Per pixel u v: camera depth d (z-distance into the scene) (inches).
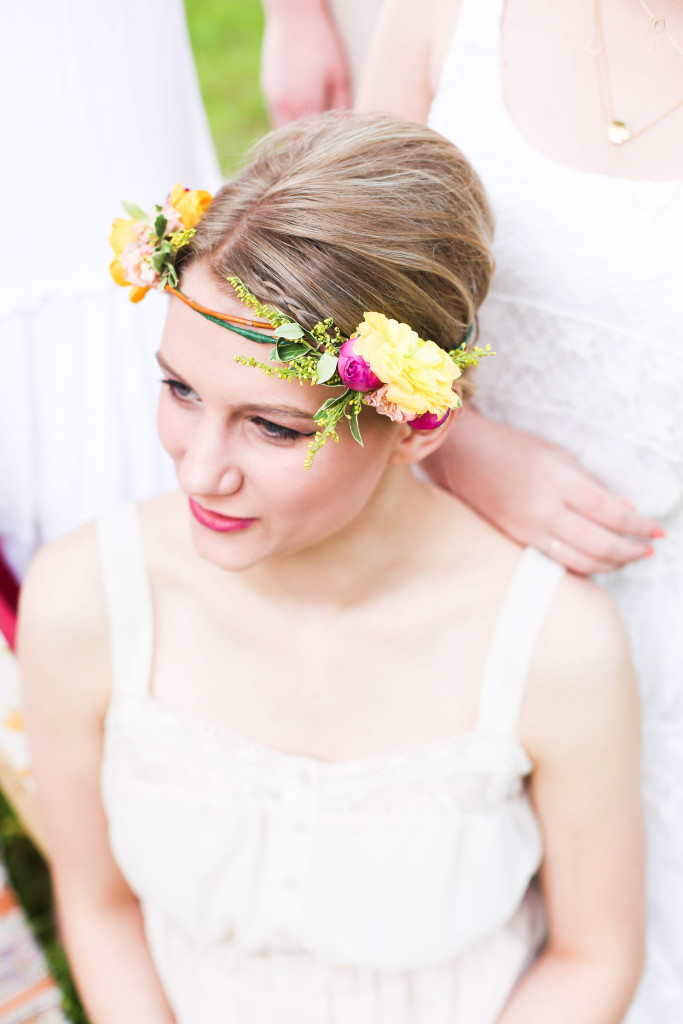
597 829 48.4
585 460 51.9
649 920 62.1
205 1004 51.5
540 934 54.2
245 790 46.5
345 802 46.1
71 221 57.2
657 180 45.5
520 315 50.1
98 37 55.0
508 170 48.2
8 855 93.0
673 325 45.6
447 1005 49.9
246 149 41.5
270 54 95.7
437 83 53.0
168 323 37.7
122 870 51.3
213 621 48.1
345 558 45.2
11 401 58.8
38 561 49.1
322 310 35.2
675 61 44.9
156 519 49.3
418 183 37.1
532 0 48.1
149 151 60.6
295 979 50.0
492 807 47.1
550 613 46.3
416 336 34.6
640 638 55.3
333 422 35.4
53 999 81.0
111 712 48.4
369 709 47.5
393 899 46.9
